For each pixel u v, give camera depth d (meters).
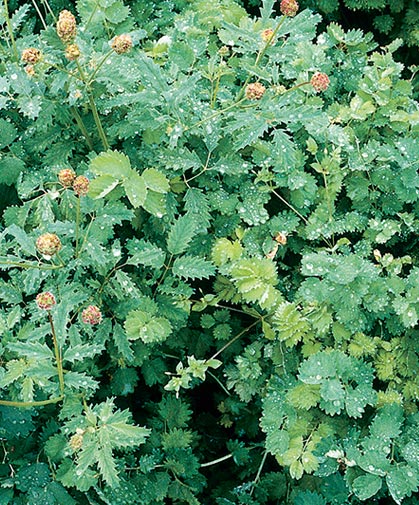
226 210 0.59
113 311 0.56
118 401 0.62
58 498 0.54
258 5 0.75
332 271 0.56
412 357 0.59
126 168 0.52
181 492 0.58
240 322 0.62
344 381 0.56
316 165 0.59
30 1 0.69
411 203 0.62
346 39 0.66
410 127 0.63
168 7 0.67
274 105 0.54
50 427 0.55
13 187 0.60
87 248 0.53
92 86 0.56
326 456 0.56
